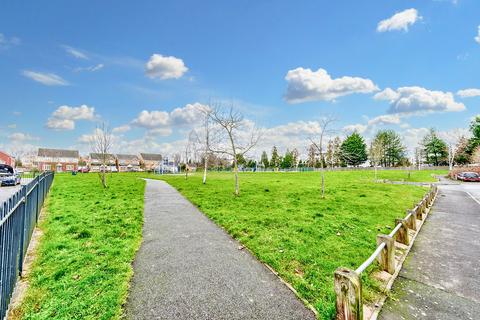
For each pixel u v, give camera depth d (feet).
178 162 231.71
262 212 36.58
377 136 288.30
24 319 12.37
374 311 14.14
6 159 206.80
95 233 25.36
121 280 16.16
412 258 22.40
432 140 284.82
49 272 16.97
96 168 305.94
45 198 46.06
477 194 71.20
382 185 85.51
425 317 13.82
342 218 33.86
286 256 20.47
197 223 31.55
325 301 14.32
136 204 43.04
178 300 14.43
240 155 65.57
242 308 13.82
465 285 17.46
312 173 167.94
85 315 12.71
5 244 12.54
